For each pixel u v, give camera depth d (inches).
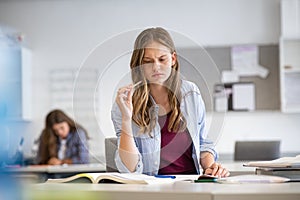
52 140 187.6
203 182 52.7
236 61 230.2
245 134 229.1
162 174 61.2
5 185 23.8
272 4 230.2
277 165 56.4
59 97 241.4
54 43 242.8
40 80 242.7
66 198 36.6
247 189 39.8
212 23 233.6
